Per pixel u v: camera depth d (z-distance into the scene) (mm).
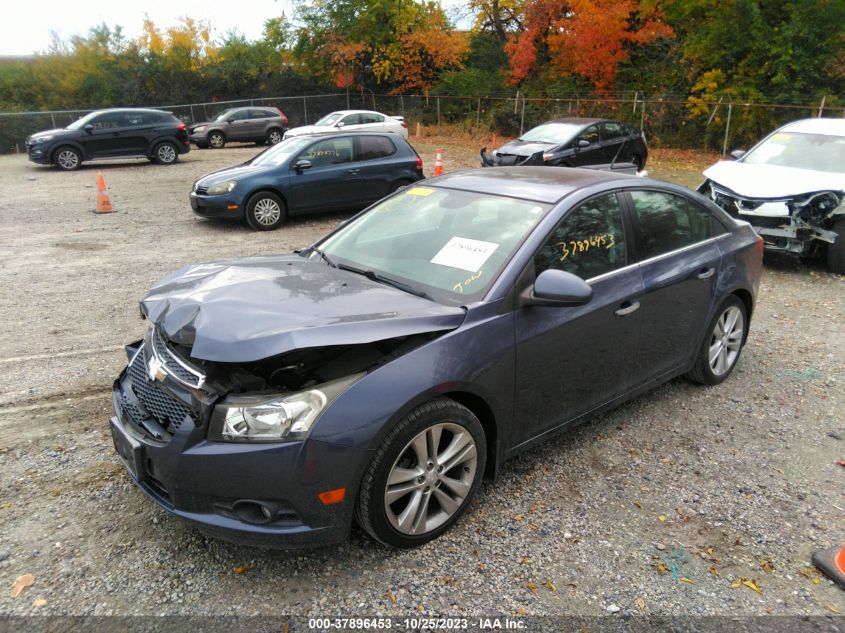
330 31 35125
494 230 3586
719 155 23188
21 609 2670
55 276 7781
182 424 2719
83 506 3365
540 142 15180
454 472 3193
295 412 2631
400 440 2826
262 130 27922
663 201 4262
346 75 35406
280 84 37250
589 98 27578
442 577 2885
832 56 21891
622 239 3895
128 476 3641
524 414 3416
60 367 5121
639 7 26750
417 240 3789
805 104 22016
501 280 3258
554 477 3688
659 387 4926
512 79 31750
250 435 2629
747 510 3414
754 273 4922
